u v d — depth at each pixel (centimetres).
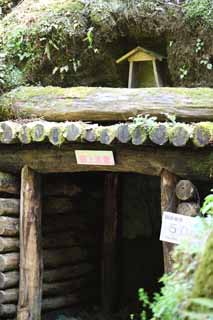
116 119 478
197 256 194
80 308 581
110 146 421
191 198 391
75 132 418
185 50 544
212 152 374
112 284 600
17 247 504
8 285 494
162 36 561
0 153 493
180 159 391
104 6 566
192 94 457
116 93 481
